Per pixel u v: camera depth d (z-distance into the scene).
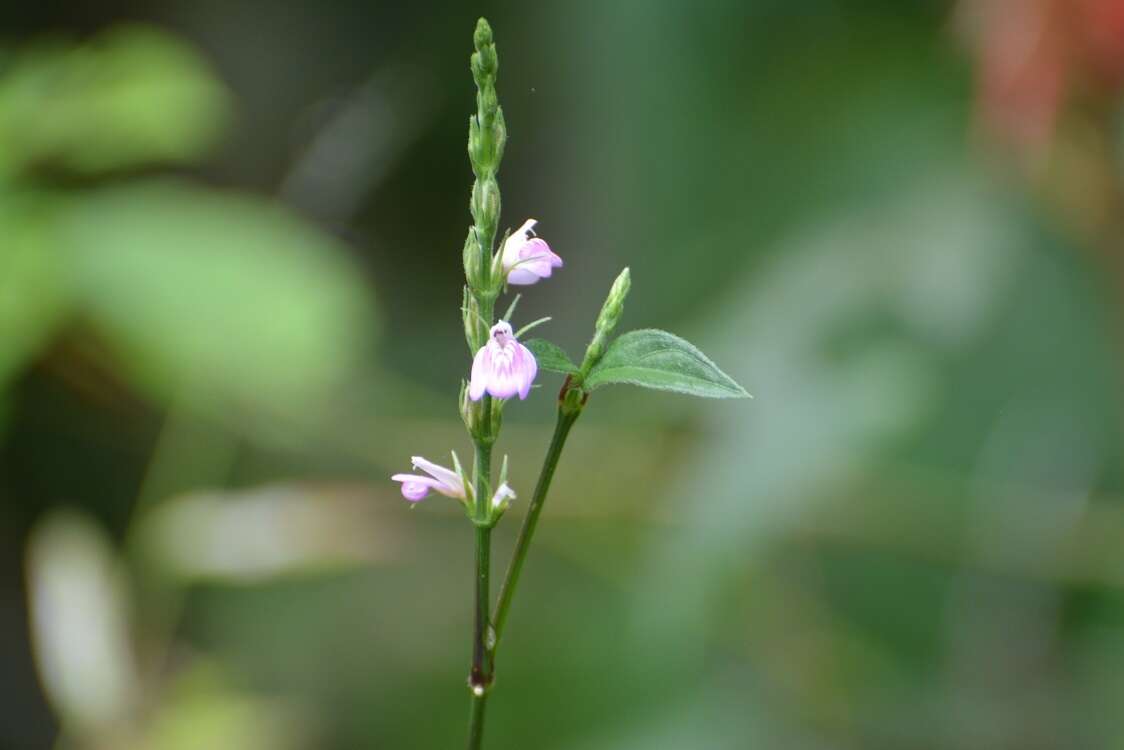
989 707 0.71
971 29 0.66
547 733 0.90
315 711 0.96
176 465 0.70
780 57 1.07
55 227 0.56
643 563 0.76
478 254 0.43
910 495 0.73
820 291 0.65
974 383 0.76
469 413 0.43
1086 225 0.64
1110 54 0.58
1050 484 0.72
